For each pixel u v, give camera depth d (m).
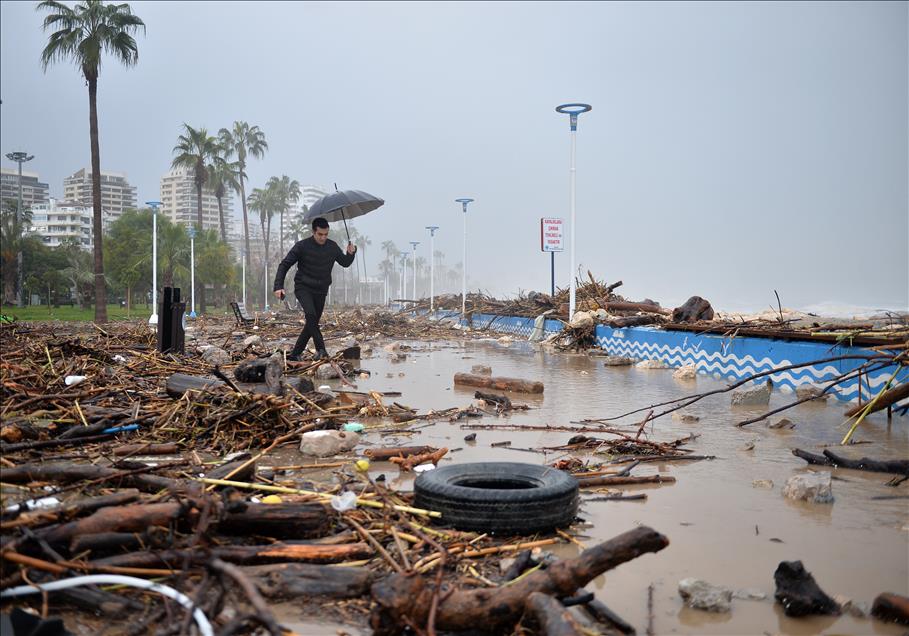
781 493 5.91
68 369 9.63
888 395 8.48
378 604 3.13
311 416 8.22
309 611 3.46
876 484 6.24
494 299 37.91
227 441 7.19
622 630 3.45
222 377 7.80
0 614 2.99
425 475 5.11
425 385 12.97
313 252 13.76
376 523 4.52
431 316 41.62
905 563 4.36
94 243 42.06
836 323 14.45
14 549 3.41
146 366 11.38
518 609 3.20
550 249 28.73
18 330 15.29
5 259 90.56
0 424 6.42
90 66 40.78
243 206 100.62
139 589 3.44
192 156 78.81
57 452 6.20
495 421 9.32
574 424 9.13
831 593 3.91
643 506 5.54
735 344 14.27
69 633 2.93
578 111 22.80
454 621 3.19
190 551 3.50
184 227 75.88
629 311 23.39
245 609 3.38
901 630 3.52
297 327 29.83
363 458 6.94
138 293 88.56
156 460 5.96
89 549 3.60
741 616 3.65
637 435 7.74
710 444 7.93
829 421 9.30
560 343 22.25
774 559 4.42
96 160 42.03
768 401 10.88
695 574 4.18
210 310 86.00
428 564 3.90
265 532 4.13
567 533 4.80
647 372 15.79
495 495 4.68
